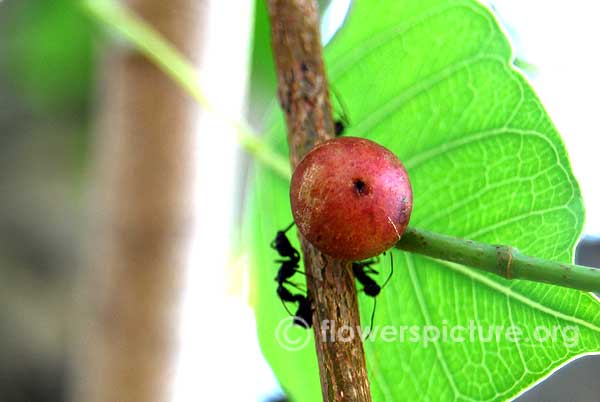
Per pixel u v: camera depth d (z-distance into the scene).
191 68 0.18
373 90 0.17
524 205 0.16
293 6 0.15
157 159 0.18
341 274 0.14
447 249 0.13
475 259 0.13
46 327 0.48
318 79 0.15
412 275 0.16
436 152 0.17
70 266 0.49
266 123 0.18
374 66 0.17
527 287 0.15
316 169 0.13
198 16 0.18
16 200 0.48
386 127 0.17
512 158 0.16
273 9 0.15
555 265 0.13
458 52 0.17
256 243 0.18
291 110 0.15
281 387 0.17
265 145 0.18
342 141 0.13
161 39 0.18
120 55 0.18
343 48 0.18
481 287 0.16
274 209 0.18
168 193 0.18
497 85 0.16
